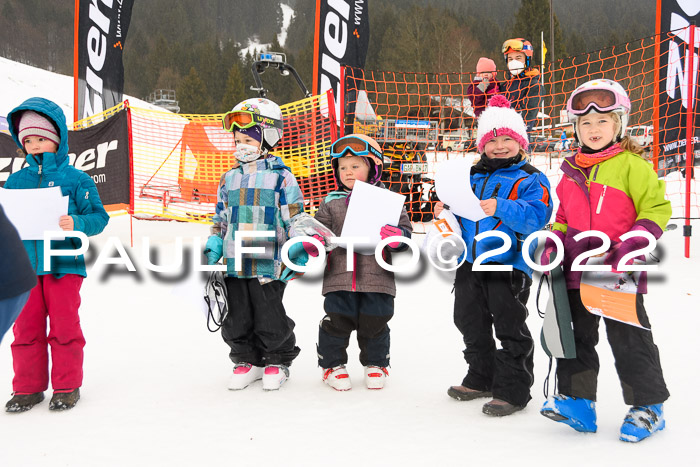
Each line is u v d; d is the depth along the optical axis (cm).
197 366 338
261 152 321
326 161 757
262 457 219
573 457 213
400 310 454
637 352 230
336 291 300
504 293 262
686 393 270
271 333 301
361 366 342
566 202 250
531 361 266
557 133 864
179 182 836
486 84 759
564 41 7219
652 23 9869
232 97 6806
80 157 782
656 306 421
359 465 211
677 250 623
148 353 362
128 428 250
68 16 10812
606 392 281
